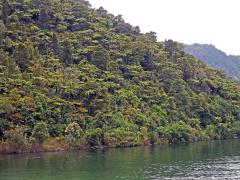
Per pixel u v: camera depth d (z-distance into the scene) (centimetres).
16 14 16200
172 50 19300
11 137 10462
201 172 7425
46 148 10950
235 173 7325
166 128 13962
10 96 11331
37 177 6894
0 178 6819
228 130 16150
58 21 17438
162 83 16175
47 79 12888
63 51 15212
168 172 7406
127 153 10506
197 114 16200
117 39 17362
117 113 13125
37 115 11294
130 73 15612
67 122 11838
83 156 9806
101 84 13362
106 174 7194
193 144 13388
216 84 18250
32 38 15388
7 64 12631
